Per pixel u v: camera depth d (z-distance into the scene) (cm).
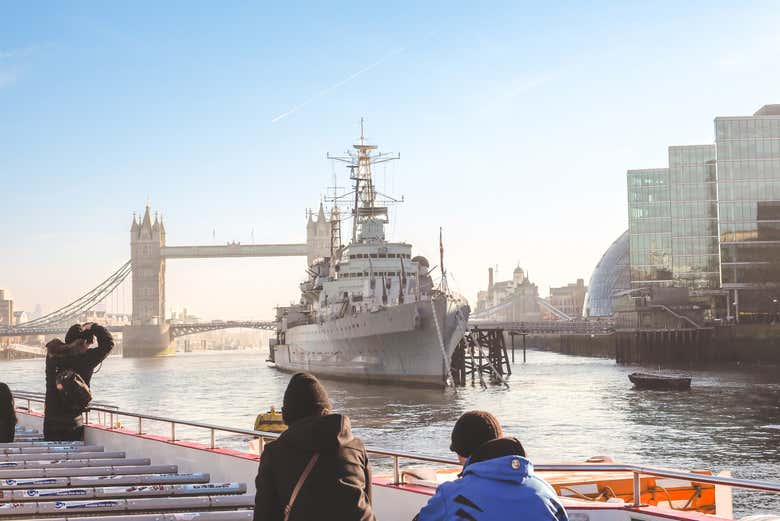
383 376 8181
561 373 11212
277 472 547
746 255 12938
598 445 4312
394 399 6875
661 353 12962
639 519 705
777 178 12950
